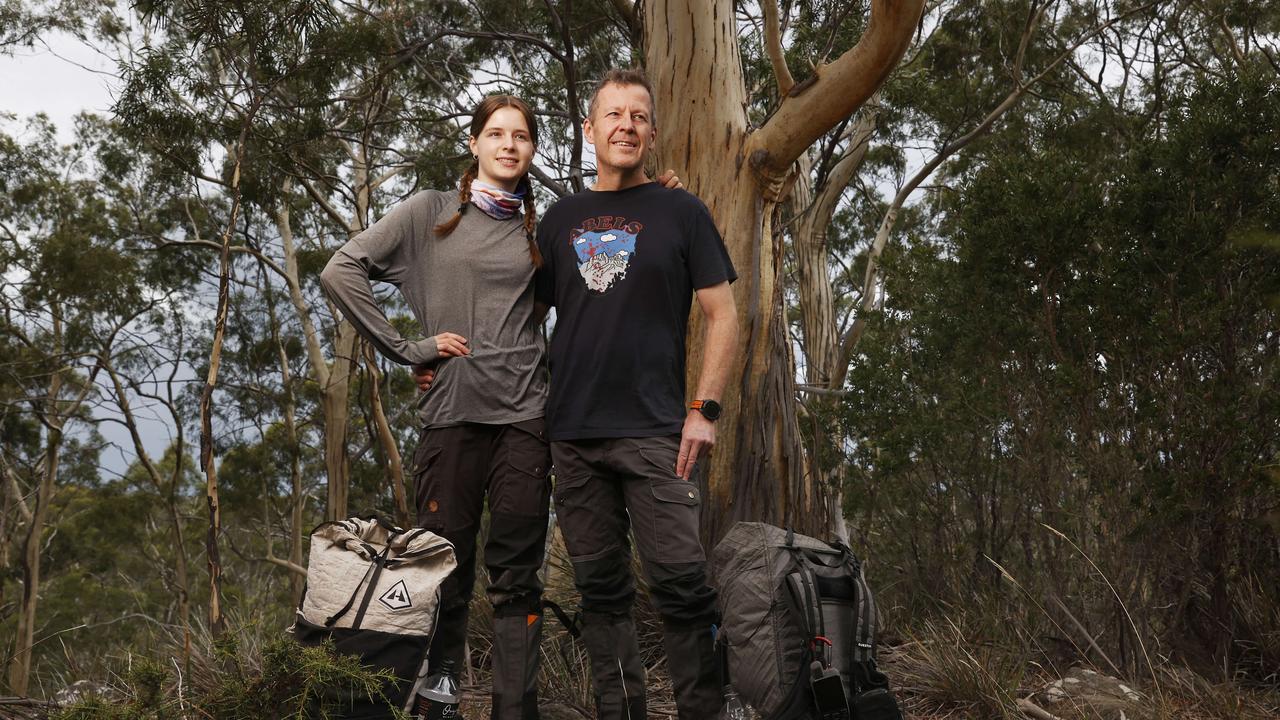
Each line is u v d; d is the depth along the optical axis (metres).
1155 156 4.35
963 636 4.41
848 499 7.01
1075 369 4.21
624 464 2.56
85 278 16.62
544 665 4.10
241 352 19.08
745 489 4.42
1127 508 4.14
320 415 20.75
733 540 2.92
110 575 25.23
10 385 18.62
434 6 11.57
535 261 2.75
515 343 2.71
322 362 18.22
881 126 13.75
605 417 2.58
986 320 4.72
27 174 17.92
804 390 9.18
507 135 2.81
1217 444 4.02
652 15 4.80
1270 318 4.11
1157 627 4.35
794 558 2.80
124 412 18.17
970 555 5.51
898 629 5.23
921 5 3.93
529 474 2.67
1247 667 4.22
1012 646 4.28
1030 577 4.96
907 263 6.91
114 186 18.25
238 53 6.18
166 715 2.59
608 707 2.63
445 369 2.68
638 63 8.29
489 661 4.55
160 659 3.76
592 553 2.65
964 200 4.98
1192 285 4.15
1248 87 4.21
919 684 3.93
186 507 23.56
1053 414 4.50
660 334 2.63
